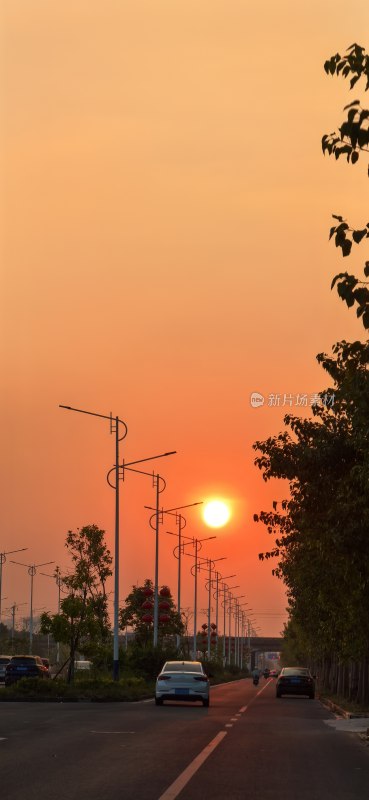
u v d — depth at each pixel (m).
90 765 19.97
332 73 15.95
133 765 20.12
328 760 22.56
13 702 48.28
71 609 61.84
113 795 15.71
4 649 127.50
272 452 37.00
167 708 44.53
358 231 16.62
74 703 48.03
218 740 26.67
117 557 58.81
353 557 33.28
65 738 26.12
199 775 18.77
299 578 50.56
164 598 101.69
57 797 15.40
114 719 34.56
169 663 48.47
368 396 23.86
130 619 100.94
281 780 18.48
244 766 20.66
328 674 89.12
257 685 111.19
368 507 31.45
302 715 43.16
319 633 61.88
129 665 72.38
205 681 46.88
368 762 22.47
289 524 41.72
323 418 36.62
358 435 28.48
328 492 36.34
